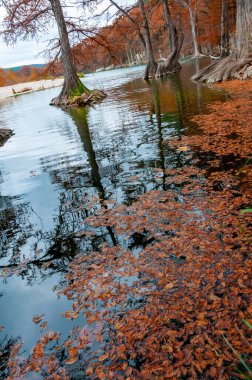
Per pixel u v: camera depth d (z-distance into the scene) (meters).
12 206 4.80
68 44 18.69
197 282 2.46
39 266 3.16
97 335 2.18
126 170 5.43
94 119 11.52
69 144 8.30
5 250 3.58
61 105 19.06
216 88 12.79
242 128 6.43
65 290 2.72
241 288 2.31
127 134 8.08
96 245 3.31
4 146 9.47
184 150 5.78
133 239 3.27
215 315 2.13
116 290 2.57
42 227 3.97
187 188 4.21
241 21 13.93
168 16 26.83
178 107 10.35
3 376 2.04
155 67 27.38
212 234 3.06
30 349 2.20
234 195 3.78
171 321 2.15
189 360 1.85
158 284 2.53
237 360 1.80
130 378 1.82
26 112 18.77
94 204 4.34
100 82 32.56
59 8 17.94
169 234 3.21
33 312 2.54
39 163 6.97
